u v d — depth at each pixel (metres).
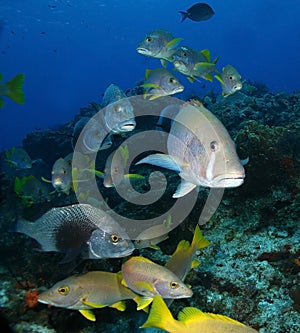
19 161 3.02
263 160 1.96
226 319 0.81
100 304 1.11
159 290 1.03
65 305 1.07
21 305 1.27
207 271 1.59
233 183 0.76
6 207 1.67
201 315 0.81
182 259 1.23
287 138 2.01
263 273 1.55
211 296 1.48
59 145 4.66
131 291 1.14
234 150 0.77
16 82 1.93
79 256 1.30
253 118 3.52
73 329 1.36
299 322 1.32
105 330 1.43
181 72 1.91
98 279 1.11
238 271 1.57
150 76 1.91
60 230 1.13
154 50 1.96
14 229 1.17
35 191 1.96
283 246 1.66
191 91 7.06
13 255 1.49
